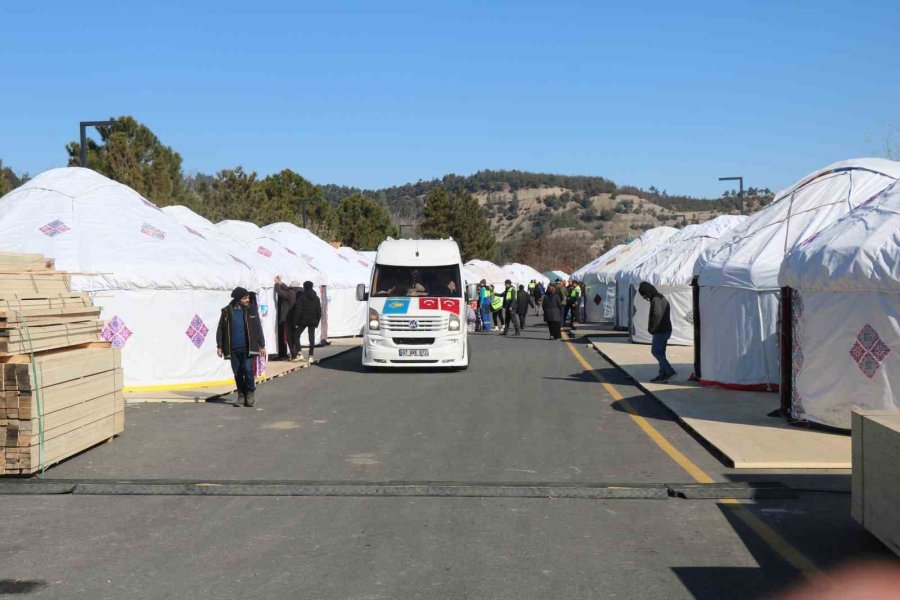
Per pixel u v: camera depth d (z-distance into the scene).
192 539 6.52
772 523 6.95
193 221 22.16
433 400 14.57
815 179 15.30
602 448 10.23
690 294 25.08
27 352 8.76
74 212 16.69
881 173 14.69
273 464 9.30
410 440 10.75
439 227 92.88
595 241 142.50
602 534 6.65
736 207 186.50
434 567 5.86
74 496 7.90
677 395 14.44
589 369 20.00
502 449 10.15
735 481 8.40
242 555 6.12
